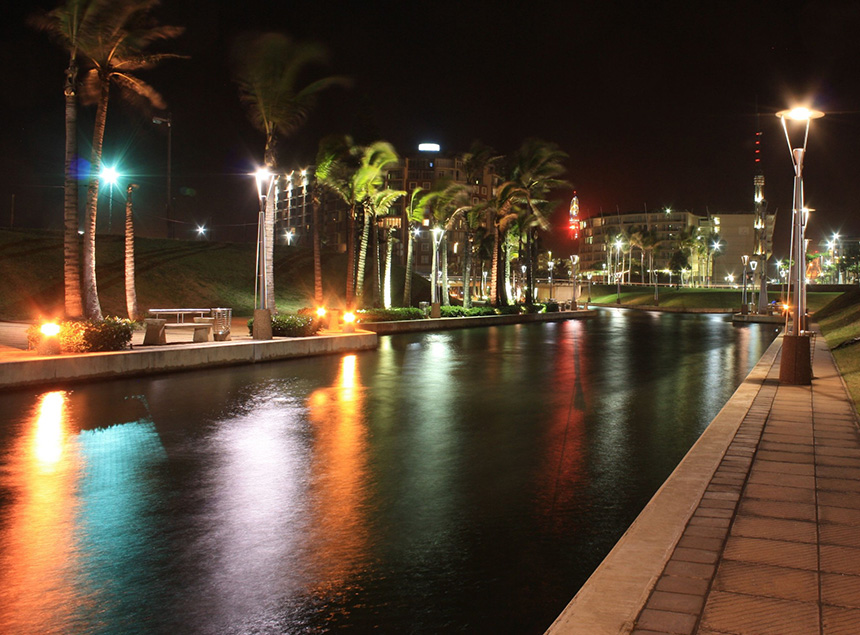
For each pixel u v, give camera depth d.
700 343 31.62
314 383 16.14
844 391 13.95
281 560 5.21
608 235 175.50
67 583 4.75
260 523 6.10
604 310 92.69
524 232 63.97
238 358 20.45
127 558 5.23
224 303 48.97
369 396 14.12
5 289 38.16
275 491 7.15
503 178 57.03
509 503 6.77
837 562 4.64
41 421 11.02
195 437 9.87
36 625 4.13
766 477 7.02
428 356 23.61
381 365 20.45
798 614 3.83
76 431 10.23
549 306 68.38
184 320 36.94
